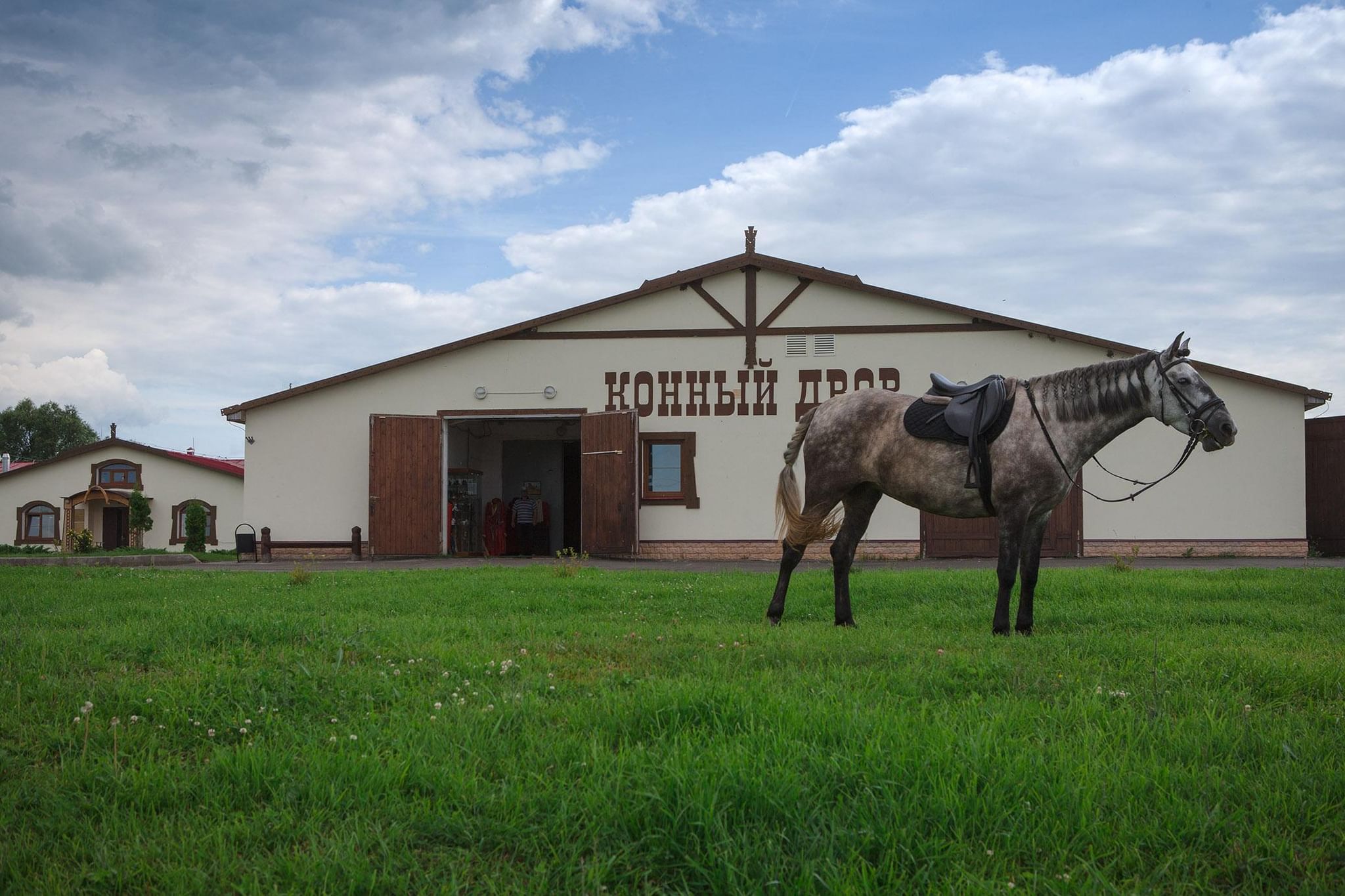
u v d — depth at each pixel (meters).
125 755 4.15
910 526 22.23
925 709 4.59
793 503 9.10
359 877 2.89
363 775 3.74
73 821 3.43
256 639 6.95
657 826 3.20
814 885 2.85
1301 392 21.31
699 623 8.65
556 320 23.16
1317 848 3.18
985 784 3.54
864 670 5.93
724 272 22.84
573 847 3.12
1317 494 22.30
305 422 23.47
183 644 6.69
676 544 22.62
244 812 3.48
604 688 5.24
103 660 6.10
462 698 5.00
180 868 2.99
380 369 23.27
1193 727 4.46
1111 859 3.10
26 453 80.81
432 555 23.06
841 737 4.07
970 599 10.43
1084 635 7.52
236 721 4.60
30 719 4.72
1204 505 21.64
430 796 3.62
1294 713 4.84
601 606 10.06
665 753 3.88
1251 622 8.43
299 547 23.33
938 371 22.27
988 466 8.14
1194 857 3.10
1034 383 8.38
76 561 21.97
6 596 11.06
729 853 2.99
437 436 23.27
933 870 2.97
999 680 5.56
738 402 22.73
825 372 22.59
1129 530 21.75
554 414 23.09
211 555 30.27
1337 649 6.84
